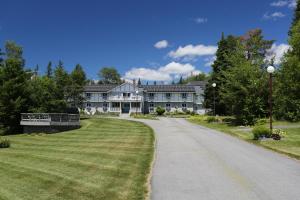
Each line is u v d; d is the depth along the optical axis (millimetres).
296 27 32250
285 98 31906
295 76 30734
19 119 48375
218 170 14273
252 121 39250
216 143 23609
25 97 49719
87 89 92312
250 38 59094
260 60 41438
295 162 16125
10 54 73125
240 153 19000
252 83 39469
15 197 10945
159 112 78312
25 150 24297
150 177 13328
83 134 35000
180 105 91188
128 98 88000
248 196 10320
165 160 17016
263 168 14633
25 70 51656
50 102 51938
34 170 15383
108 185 12078
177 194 10727
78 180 12914
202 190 11125
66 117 43094
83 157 18953
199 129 35969
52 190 11641
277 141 23859
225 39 60344
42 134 38812
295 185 11602
